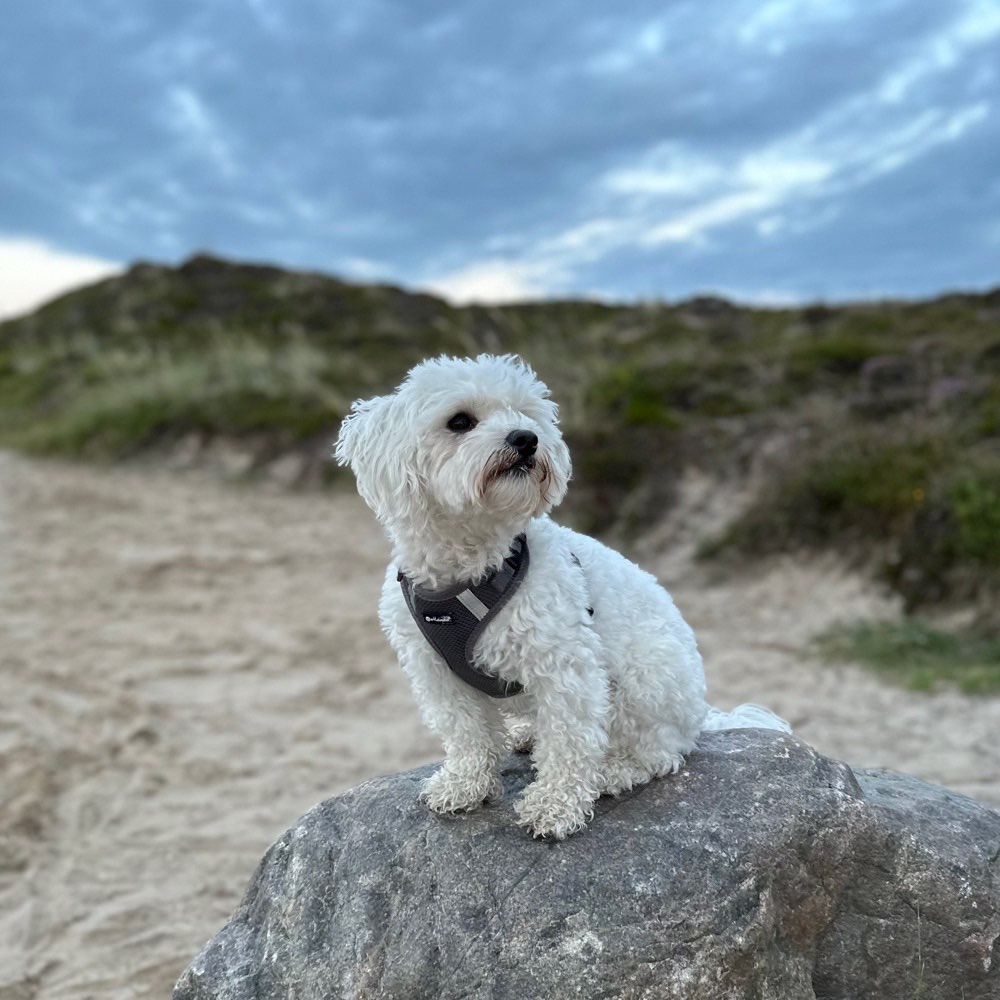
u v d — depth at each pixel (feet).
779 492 7.54
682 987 1.85
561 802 2.11
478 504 2.09
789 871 2.02
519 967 1.90
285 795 4.19
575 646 2.10
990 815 2.30
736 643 6.04
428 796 2.29
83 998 2.87
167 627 6.62
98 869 3.61
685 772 2.27
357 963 2.04
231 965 2.21
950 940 2.07
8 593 7.43
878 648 5.72
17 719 4.94
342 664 5.90
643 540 8.00
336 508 10.55
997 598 5.88
